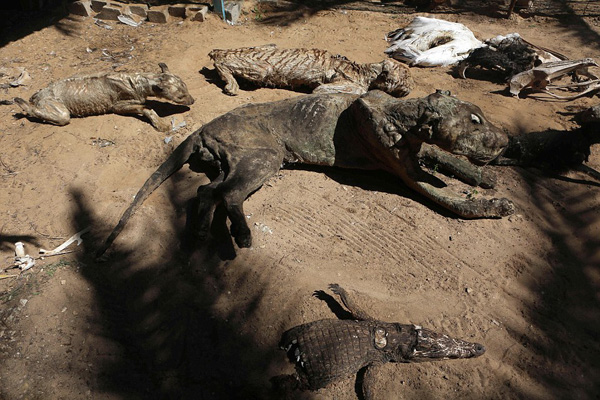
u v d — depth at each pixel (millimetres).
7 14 3316
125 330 1454
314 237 1719
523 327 1488
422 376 1365
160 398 1312
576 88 2672
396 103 1756
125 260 1626
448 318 1497
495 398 1326
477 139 1650
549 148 2014
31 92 2510
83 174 1951
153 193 1859
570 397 1332
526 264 1667
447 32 3043
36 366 1353
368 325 1378
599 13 3703
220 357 1397
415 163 1832
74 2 3287
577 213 1869
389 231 1754
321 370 1284
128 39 3088
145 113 2201
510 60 2715
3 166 2012
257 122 1898
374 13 3650
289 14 3531
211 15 3320
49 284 1532
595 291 1592
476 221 1801
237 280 1574
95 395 1307
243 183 1702
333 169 2006
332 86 2371
